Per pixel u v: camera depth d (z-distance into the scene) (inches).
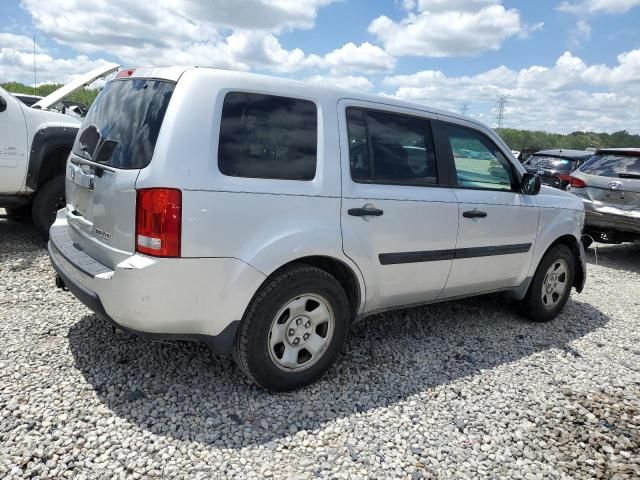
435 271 151.9
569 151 459.8
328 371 138.6
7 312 160.1
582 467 107.8
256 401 120.8
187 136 105.7
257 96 117.2
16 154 226.2
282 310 119.6
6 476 90.9
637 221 297.7
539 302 188.7
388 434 113.1
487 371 147.5
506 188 172.6
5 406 110.6
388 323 177.2
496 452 110.3
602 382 146.9
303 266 122.3
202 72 111.7
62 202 242.2
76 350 137.9
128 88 125.0
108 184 112.9
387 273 139.9
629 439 119.0
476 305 205.2
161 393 120.5
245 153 113.3
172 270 104.3
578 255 201.8
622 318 206.8
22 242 243.4
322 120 126.6
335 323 130.0
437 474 101.8
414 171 145.9
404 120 145.5
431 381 138.6
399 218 138.2
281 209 116.3
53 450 98.3
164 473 95.0
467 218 155.9
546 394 137.0
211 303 110.2
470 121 164.7
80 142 139.3
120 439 103.2
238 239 110.7
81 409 111.8
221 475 95.9
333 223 124.9
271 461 101.0
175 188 102.9
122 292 105.0
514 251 173.8
